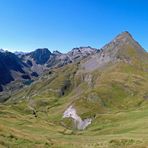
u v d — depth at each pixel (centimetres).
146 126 9812
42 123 14125
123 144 5881
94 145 5903
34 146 4644
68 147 5312
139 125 10388
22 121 12100
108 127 12575
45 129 11194
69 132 12281
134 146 5403
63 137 8625
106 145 5841
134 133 8631
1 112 14188
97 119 17500
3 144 4203
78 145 5797
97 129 13138
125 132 9656
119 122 12912
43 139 5653
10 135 4897
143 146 5381
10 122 11012
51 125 14775
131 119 13025
